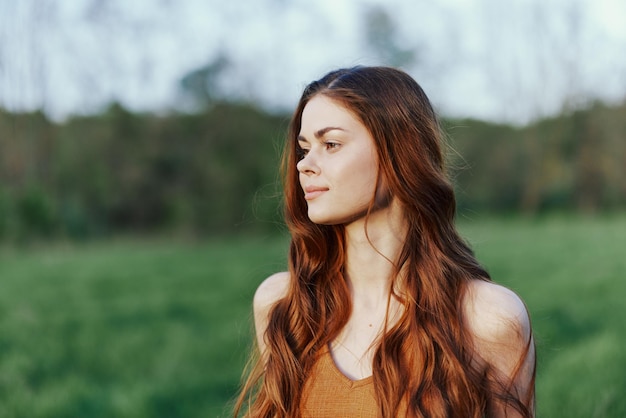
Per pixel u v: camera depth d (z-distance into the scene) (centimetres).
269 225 2670
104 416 504
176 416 497
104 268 1413
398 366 162
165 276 1266
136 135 2870
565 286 912
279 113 2947
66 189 2700
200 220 2762
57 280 1213
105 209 2766
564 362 486
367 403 163
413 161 167
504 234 1944
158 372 602
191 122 2902
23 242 2127
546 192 3231
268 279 206
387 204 172
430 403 158
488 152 3130
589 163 3194
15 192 2244
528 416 165
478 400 160
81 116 2802
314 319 180
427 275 169
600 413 369
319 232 185
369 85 167
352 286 181
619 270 1039
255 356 210
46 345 693
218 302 958
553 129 3206
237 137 2872
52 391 545
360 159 165
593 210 3169
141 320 838
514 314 163
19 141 2598
